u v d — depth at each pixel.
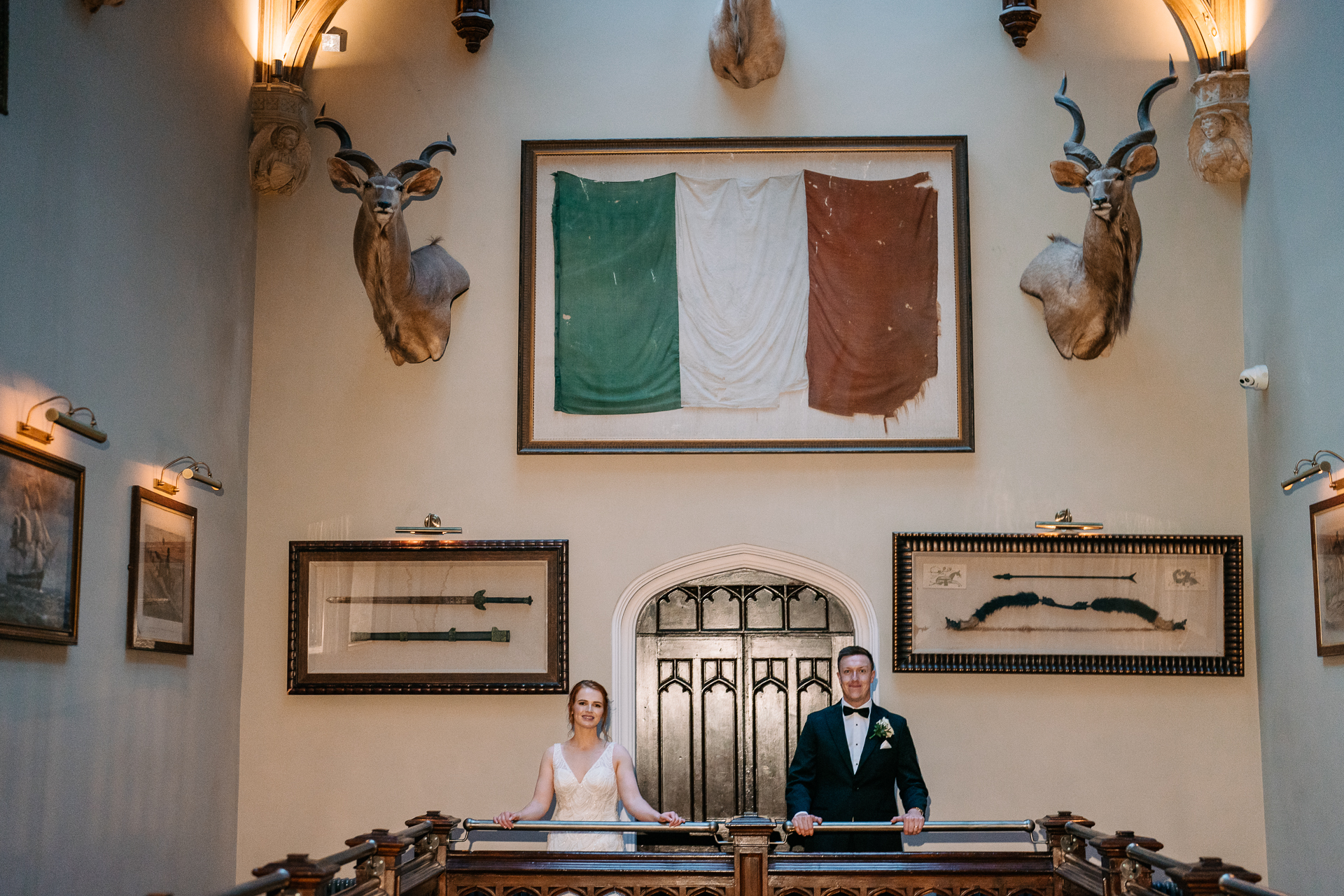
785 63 9.34
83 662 6.52
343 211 9.24
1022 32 9.23
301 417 9.02
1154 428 8.91
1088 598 8.68
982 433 8.93
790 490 8.91
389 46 9.40
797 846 7.82
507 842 8.50
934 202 9.14
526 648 8.69
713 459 8.95
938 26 9.36
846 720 7.26
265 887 4.95
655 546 8.85
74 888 6.36
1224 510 8.81
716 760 8.83
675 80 9.34
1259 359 8.70
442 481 8.95
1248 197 8.93
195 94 8.19
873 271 9.08
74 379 6.54
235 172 8.84
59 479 6.23
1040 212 9.15
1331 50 7.60
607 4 9.41
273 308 9.14
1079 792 8.51
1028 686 8.65
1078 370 8.98
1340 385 7.48
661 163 9.24
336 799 8.60
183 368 7.93
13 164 6.00
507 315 9.12
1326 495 7.61
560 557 8.77
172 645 7.54
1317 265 7.81
